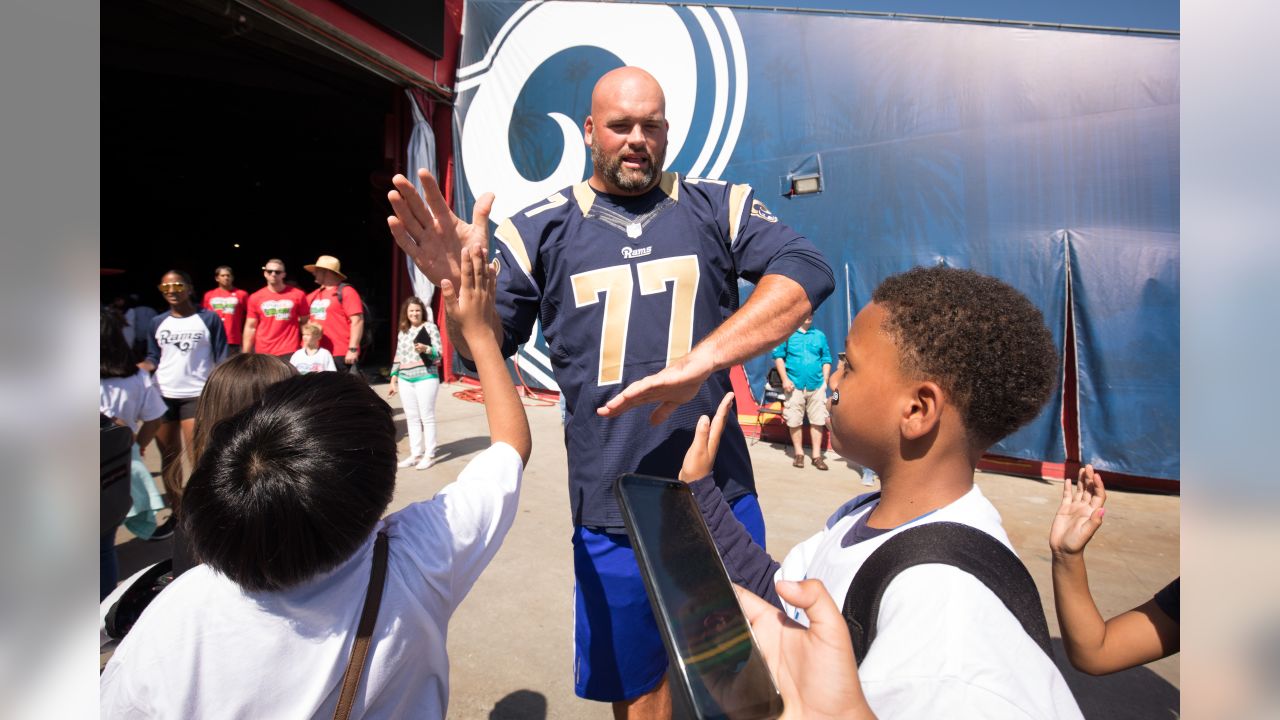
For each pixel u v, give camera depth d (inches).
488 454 47.9
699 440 47.7
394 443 38.8
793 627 24.7
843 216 233.3
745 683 22.7
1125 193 198.4
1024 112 209.5
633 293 62.9
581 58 287.6
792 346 208.7
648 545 29.1
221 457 34.4
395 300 356.2
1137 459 194.9
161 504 106.2
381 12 273.7
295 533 32.9
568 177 296.8
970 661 24.0
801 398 209.2
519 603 118.3
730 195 64.6
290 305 240.2
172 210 625.3
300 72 334.0
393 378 209.2
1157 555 147.1
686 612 25.8
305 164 578.2
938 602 25.9
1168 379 192.5
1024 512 174.1
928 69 221.0
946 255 218.2
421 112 313.3
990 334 31.2
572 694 94.4
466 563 42.6
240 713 33.8
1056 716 23.4
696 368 46.5
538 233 65.1
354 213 650.8
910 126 224.1
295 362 192.9
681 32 259.9
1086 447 200.1
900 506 33.9
